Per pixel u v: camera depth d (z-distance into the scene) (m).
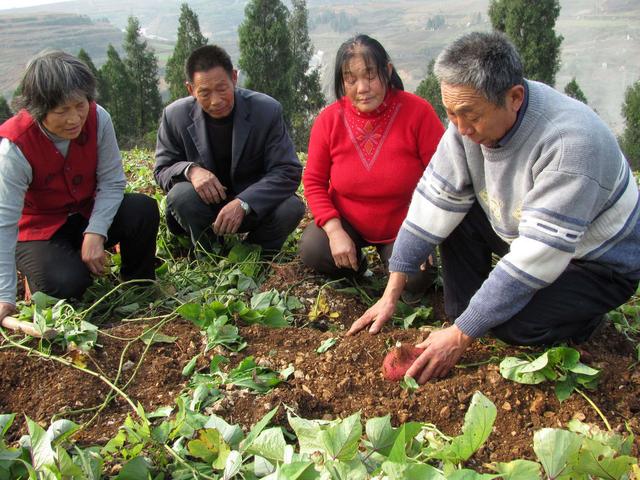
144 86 39.25
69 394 2.53
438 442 2.22
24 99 2.75
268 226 3.82
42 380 2.60
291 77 33.22
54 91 2.68
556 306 2.49
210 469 2.12
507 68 2.10
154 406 2.51
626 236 2.39
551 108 2.22
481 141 2.31
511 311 2.35
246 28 32.22
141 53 38.81
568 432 1.89
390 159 3.20
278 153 3.74
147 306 3.39
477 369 2.65
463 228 2.80
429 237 2.72
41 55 2.73
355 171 3.25
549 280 2.27
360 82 2.98
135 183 5.54
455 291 2.94
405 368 2.59
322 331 3.23
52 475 1.89
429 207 2.68
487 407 1.98
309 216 4.77
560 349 2.43
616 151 2.24
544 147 2.21
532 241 2.22
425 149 3.17
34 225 3.21
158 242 4.08
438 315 3.32
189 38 35.50
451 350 2.48
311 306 3.39
